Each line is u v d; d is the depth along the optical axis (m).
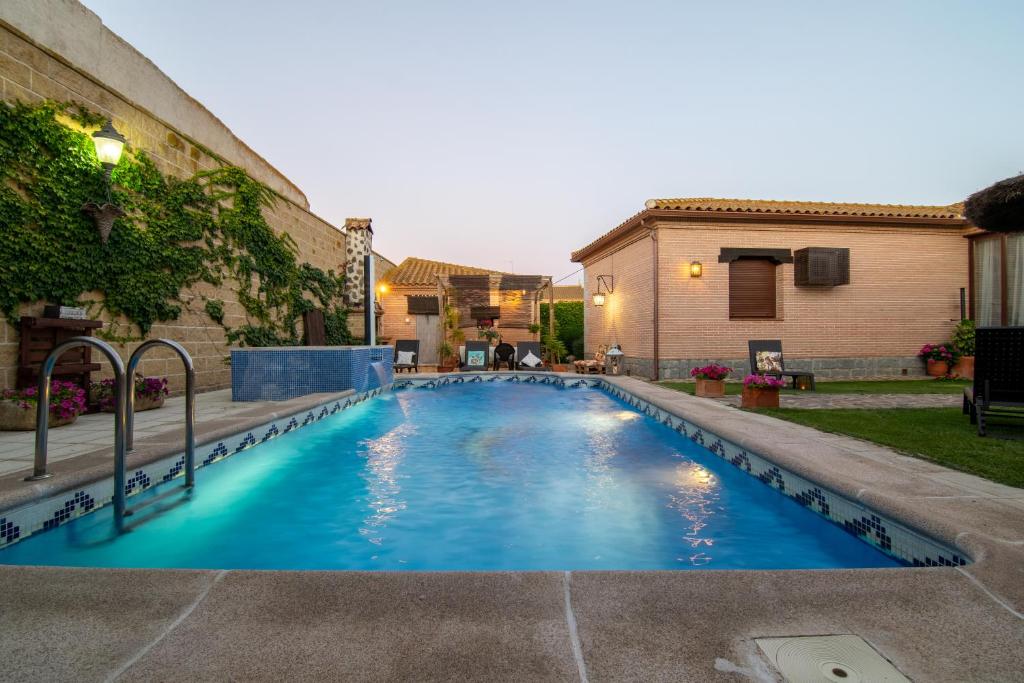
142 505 3.12
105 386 5.53
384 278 18.22
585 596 1.48
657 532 2.92
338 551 2.69
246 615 1.39
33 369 4.99
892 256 11.18
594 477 4.05
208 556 2.61
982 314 11.12
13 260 5.03
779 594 1.50
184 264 7.53
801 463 3.18
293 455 4.78
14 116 5.10
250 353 6.92
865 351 11.06
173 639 1.28
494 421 6.68
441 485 3.84
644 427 6.20
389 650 1.23
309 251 11.75
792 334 10.87
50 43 5.77
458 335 15.52
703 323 10.62
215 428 4.27
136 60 7.05
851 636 1.31
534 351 13.59
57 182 5.52
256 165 10.36
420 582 1.56
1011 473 3.01
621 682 1.11
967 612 1.43
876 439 4.02
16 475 2.78
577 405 8.17
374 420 6.77
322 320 12.04
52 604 1.44
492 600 1.46
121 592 1.50
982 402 4.30
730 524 3.04
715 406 5.92
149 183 6.92
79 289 5.78
